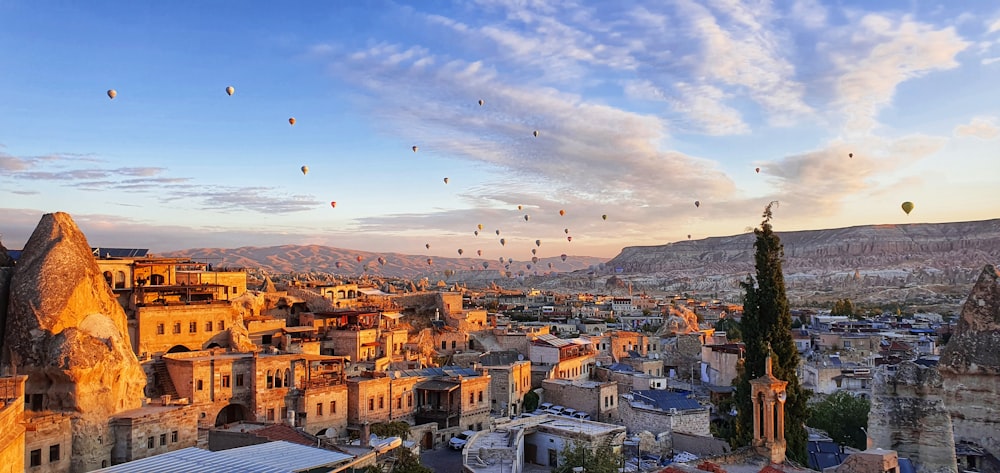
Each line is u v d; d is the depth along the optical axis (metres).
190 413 78.56
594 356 168.62
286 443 46.59
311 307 155.75
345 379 106.56
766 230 75.62
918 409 55.41
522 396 132.50
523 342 165.25
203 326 106.69
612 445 91.81
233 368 92.50
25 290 74.75
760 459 49.28
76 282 76.94
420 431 108.94
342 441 82.06
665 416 108.38
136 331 98.69
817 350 186.75
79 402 69.69
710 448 96.88
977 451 61.81
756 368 73.38
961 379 66.56
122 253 118.56
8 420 47.50
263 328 125.44
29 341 71.81
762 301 74.50
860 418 91.88
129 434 71.38
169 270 114.00
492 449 87.38
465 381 117.31
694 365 178.38
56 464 66.62
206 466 40.09
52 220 81.19
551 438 98.44
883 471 45.75
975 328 67.38
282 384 97.38
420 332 160.00
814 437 85.69
